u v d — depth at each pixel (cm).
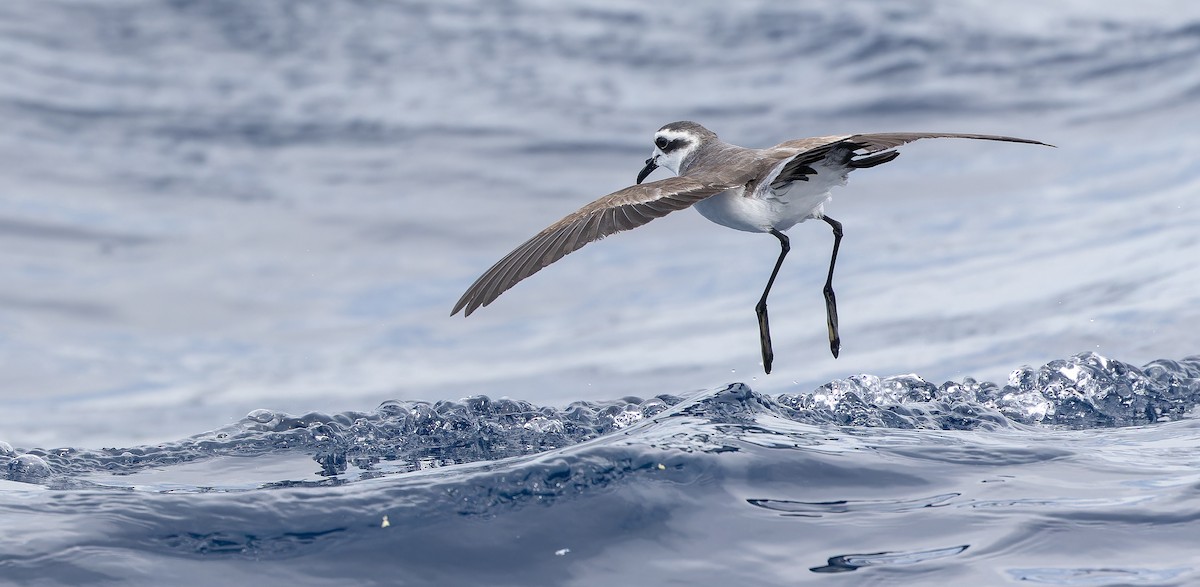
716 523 617
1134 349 1283
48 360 1500
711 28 2497
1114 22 2459
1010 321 1422
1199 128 1933
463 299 618
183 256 1752
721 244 1834
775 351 1449
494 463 719
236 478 788
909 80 2252
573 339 1559
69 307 1622
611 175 1984
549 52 2400
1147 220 1650
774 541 597
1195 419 861
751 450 706
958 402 886
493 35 2467
